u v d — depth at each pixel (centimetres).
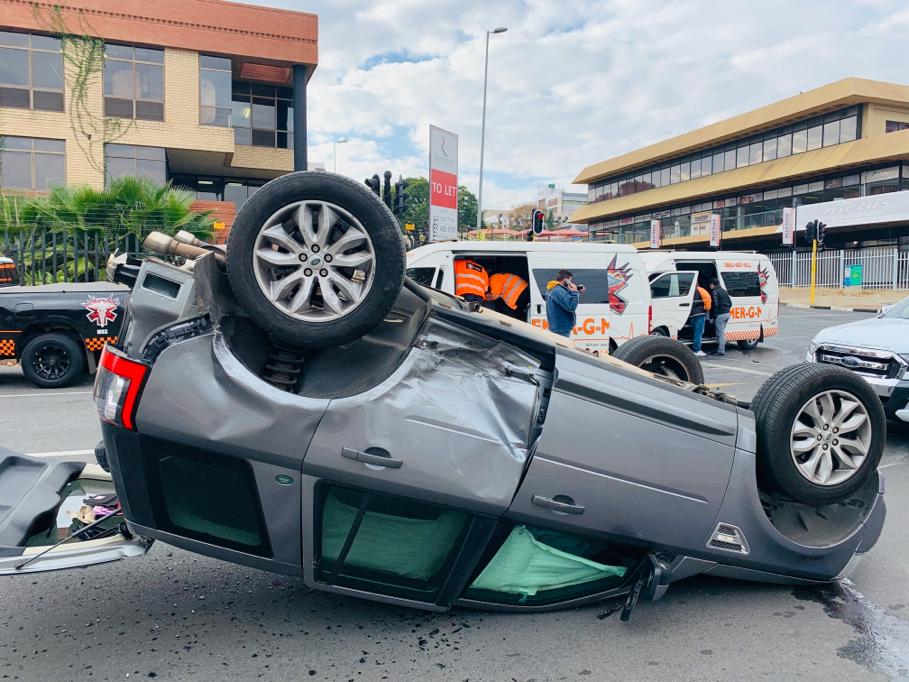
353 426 279
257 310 284
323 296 288
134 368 270
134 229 1527
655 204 5084
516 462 295
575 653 296
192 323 276
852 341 687
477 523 296
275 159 2750
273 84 2741
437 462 286
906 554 409
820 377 352
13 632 313
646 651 298
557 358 312
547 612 331
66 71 2283
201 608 337
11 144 2258
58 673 279
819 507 379
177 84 2412
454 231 1836
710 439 325
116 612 332
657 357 478
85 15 2281
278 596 350
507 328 315
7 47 2238
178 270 279
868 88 3572
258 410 274
